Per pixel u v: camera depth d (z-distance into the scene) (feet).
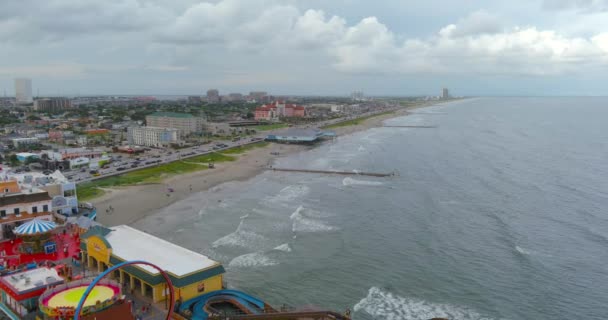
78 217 290.35
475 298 222.48
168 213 359.87
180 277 180.65
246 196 423.23
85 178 485.56
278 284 233.76
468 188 459.32
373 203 399.65
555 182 488.85
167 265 192.13
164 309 176.04
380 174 532.73
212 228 322.34
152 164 580.71
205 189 453.99
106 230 225.35
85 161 561.43
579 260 269.85
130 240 220.02
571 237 310.45
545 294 227.20
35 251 233.76
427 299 221.05
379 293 226.38
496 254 278.87
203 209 371.76
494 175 527.40
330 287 232.12
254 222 336.49
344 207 385.70
